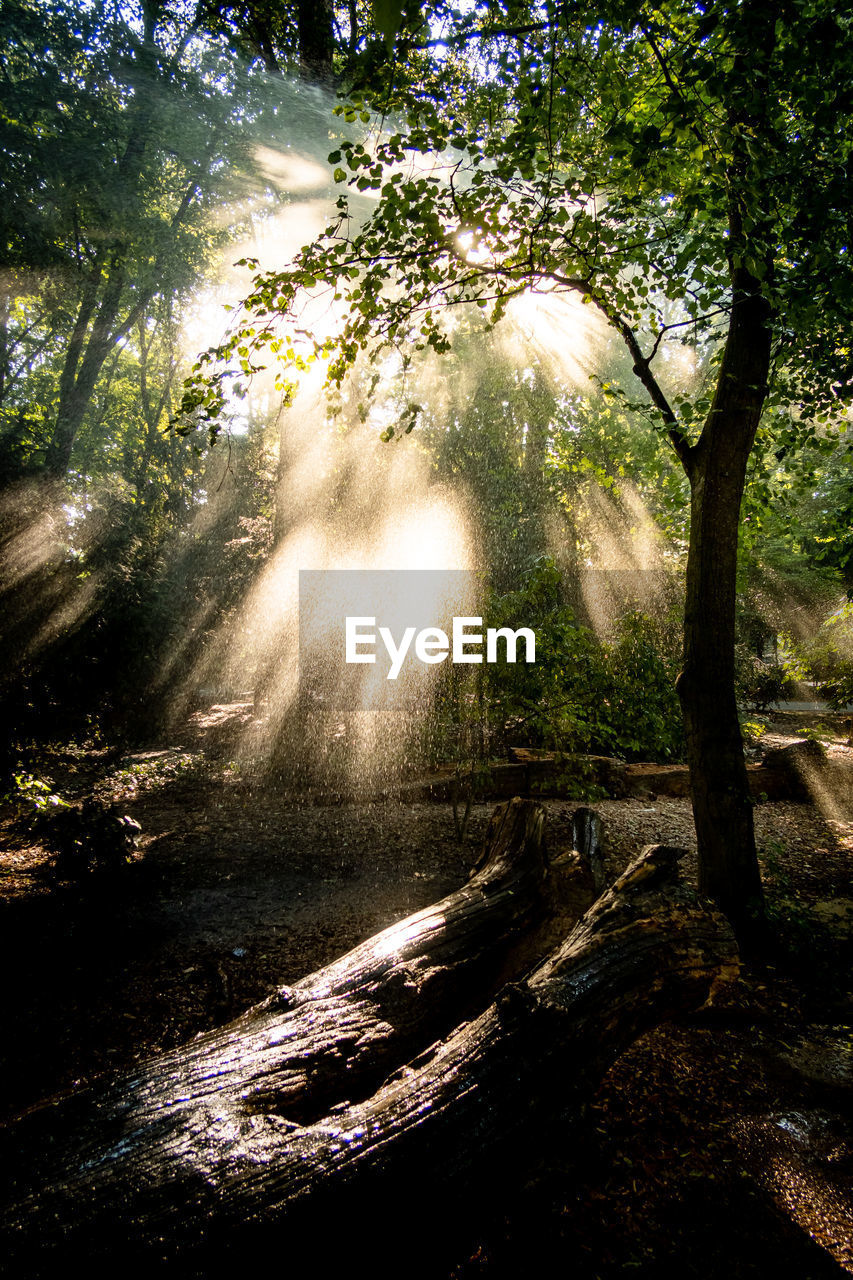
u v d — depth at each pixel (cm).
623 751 979
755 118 382
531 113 382
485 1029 230
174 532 1767
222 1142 179
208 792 897
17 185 1112
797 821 752
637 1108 276
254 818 768
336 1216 162
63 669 1005
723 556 447
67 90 1147
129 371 2356
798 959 403
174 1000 363
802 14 351
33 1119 185
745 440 450
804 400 588
